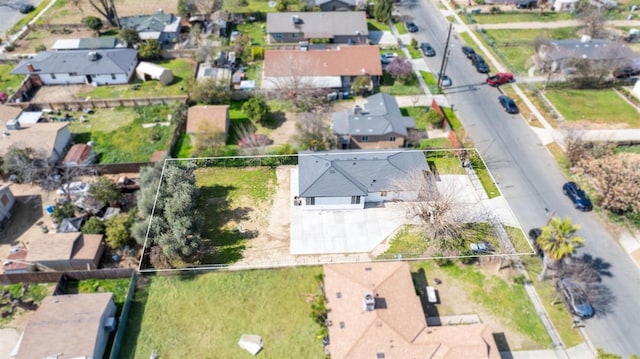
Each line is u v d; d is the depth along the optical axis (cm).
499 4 10456
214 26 9231
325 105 7206
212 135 6172
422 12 10281
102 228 4847
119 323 4075
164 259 4634
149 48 8250
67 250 4525
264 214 5338
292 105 7181
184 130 6650
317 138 6197
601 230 4966
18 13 10519
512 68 7994
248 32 9462
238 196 5594
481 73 7944
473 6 10506
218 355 3934
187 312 4269
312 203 5297
